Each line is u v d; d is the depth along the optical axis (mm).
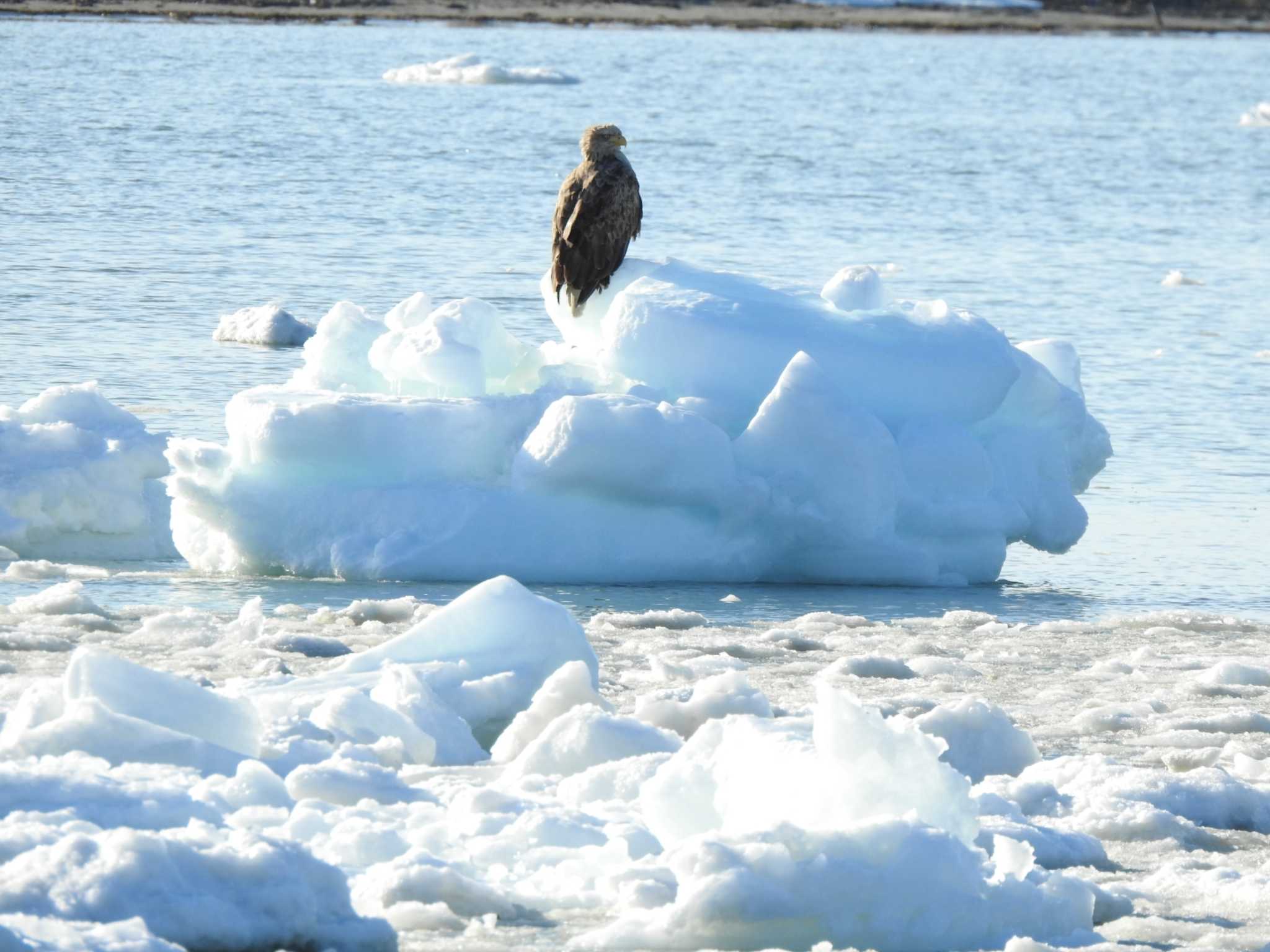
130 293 106188
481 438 51531
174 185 167375
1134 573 57000
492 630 32969
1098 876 23672
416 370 53344
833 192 182875
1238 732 34469
